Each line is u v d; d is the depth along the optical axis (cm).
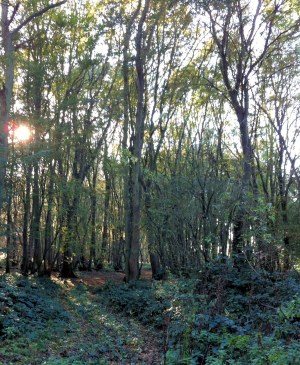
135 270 1836
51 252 2184
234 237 1160
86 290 1734
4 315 903
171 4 1595
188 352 619
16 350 748
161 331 963
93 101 1795
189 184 1448
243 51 1527
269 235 950
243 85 1533
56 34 1784
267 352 502
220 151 1577
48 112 1658
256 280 982
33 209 1775
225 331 668
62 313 1120
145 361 752
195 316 711
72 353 778
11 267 2317
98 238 2686
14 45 1568
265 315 712
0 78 1405
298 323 670
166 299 1091
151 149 2000
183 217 1430
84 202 2098
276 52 1677
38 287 1448
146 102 2036
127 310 1291
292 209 1394
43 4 1709
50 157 1545
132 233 1847
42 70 1605
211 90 1759
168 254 1709
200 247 1291
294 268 1065
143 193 1855
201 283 950
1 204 1308
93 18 1872
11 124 1458
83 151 1958
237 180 1272
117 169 1920
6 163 1287
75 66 1892
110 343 871
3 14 1441
